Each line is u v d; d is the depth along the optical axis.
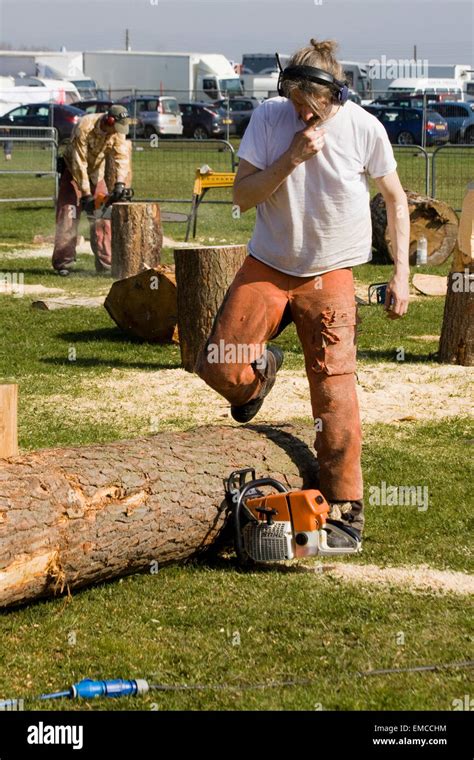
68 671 4.95
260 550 6.01
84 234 22.52
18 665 4.99
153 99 50.91
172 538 5.91
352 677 4.85
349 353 6.10
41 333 13.01
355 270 18.61
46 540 5.33
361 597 5.73
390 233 6.15
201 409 9.63
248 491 6.13
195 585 5.91
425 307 15.01
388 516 6.95
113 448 5.98
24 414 9.39
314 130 5.59
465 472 7.87
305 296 6.03
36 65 63.22
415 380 10.75
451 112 47.16
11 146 37.25
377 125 5.89
